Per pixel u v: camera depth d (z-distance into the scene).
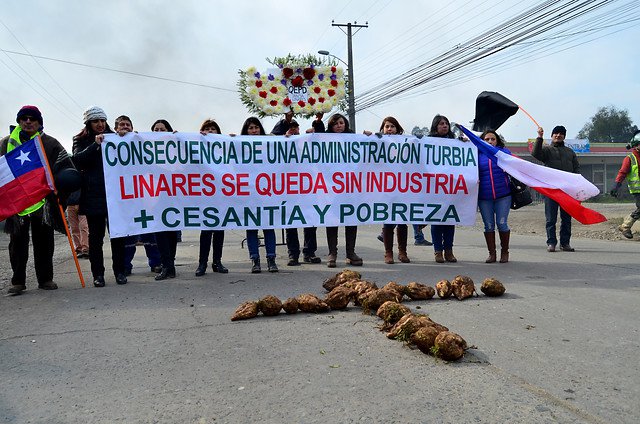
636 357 3.41
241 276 6.65
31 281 6.90
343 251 9.36
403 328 3.70
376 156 7.17
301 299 4.64
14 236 5.77
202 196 6.61
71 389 3.04
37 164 5.80
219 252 7.01
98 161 6.15
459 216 7.42
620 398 2.79
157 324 4.36
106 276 6.99
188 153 6.54
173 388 3.02
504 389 2.91
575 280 6.00
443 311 4.61
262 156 6.82
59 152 6.04
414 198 7.29
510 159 7.12
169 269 6.61
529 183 6.92
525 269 6.81
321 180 7.02
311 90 8.35
